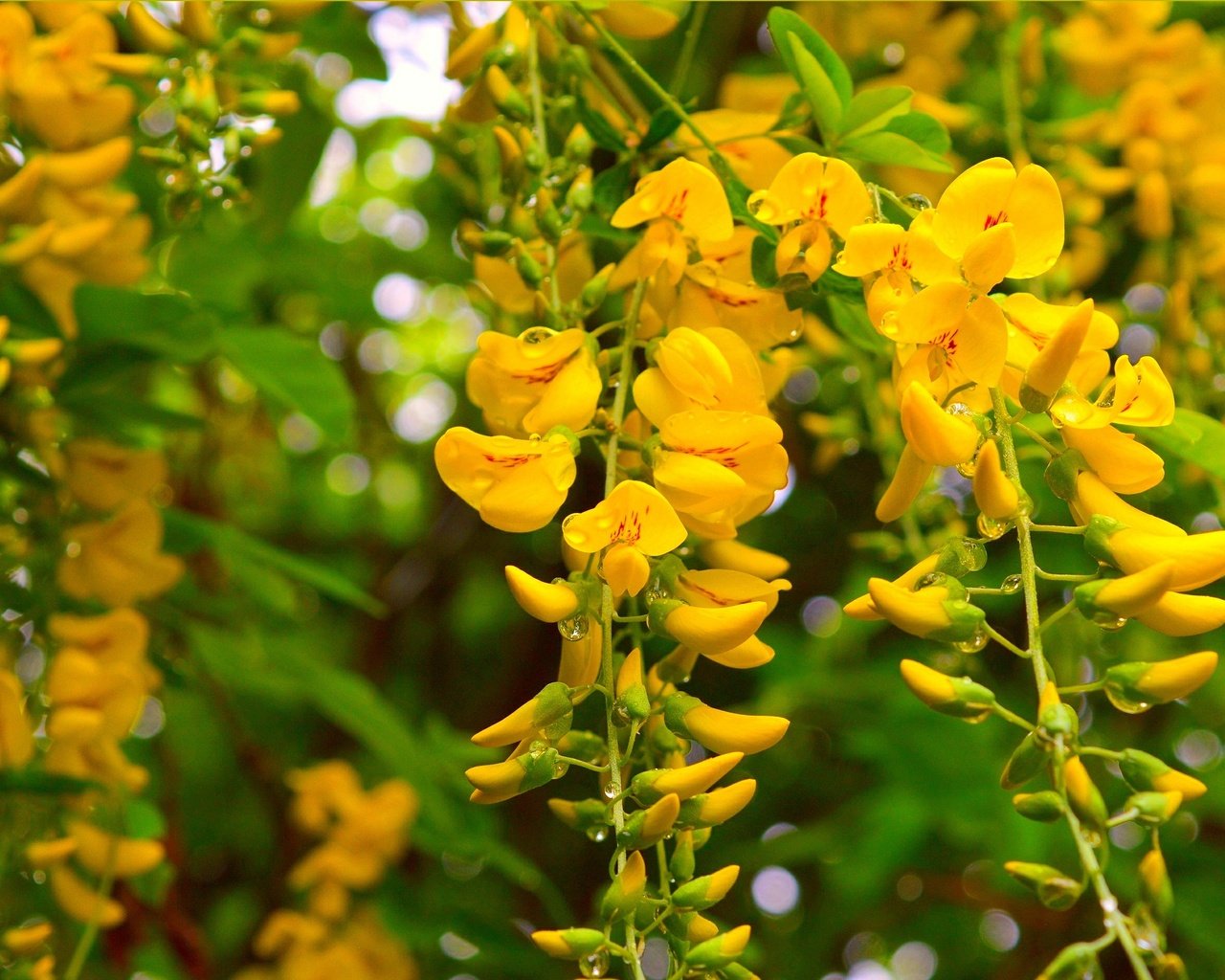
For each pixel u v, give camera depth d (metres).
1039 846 0.79
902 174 0.73
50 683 0.68
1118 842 0.86
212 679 0.84
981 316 0.57
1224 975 0.86
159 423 0.71
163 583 0.71
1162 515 0.73
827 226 0.60
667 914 0.57
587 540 0.57
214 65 0.68
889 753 0.85
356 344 1.16
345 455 1.18
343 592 0.74
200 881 1.07
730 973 0.57
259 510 1.17
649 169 0.66
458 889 0.96
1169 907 0.54
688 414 0.58
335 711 0.79
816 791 0.99
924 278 0.57
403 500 1.25
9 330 0.69
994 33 0.76
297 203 0.85
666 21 0.68
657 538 0.57
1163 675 0.55
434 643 1.10
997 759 0.83
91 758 0.68
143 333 0.69
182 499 0.98
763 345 0.62
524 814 1.00
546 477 0.58
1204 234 0.75
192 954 0.83
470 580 1.11
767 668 0.91
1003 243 0.56
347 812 0.92
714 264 0.61
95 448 0.71
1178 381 0.74
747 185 0.66
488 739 0.57
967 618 0.56
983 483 0.56
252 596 0.85
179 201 0.67
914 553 0.72
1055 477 0.57
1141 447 0.57
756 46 0.93
